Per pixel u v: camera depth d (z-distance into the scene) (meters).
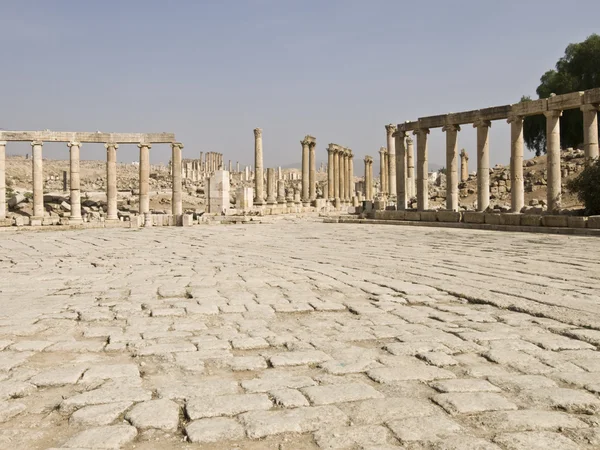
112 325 9.14
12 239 28.94
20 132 39.47
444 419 5.14
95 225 38.59
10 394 5.94
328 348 7.66
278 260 18.12
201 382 6.27
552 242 21.88
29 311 10.14
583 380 6.20
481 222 31.31
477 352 7.43
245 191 55.47
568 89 61.97
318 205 57.97
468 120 34.06
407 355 7.28
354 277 13.99
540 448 4.55
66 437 4.93
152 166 157.25
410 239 25.39
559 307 9.82
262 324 9.13
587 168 27.92
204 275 14.73
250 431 4.93
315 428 5.00
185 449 4.68
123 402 5.66
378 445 4.65
